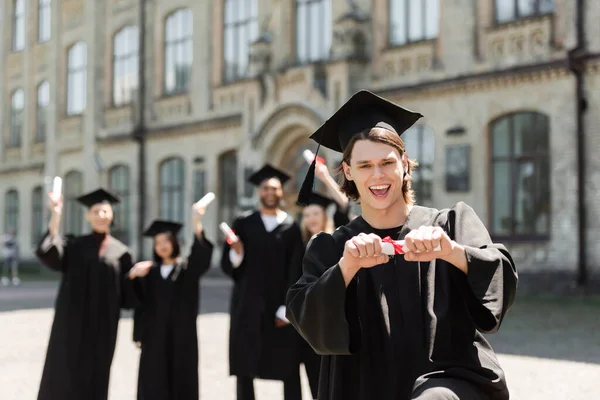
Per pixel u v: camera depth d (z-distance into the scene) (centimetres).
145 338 784
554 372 955
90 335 777
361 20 2233
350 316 297
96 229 811
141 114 3091
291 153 2462
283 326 771
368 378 306
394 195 314
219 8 2809
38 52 3747
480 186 1989
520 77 1914
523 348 1134
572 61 1814
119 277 800
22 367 1086
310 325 294
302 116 2327
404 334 305
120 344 1280
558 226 1853
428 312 304
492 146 1989
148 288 794
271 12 2556
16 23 3941
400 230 321
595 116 1805
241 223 803
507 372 960
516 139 1950
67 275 784
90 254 791
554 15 1877
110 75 3297
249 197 2523
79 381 762
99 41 3331
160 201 3028
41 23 3759
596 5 1805
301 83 2333
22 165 3806
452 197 2041
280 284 781
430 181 2095
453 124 2045
